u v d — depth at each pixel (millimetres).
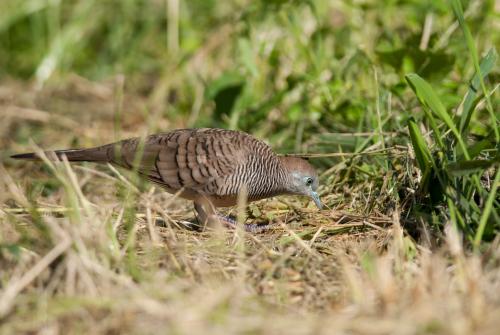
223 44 17000
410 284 8391
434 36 13773
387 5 14984
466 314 7500
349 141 12805
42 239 9016
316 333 7242
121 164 11375
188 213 12266
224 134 11680
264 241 10344
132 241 9297
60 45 19312
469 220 9617
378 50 13047
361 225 10594
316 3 16406
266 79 15578
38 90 18703
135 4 20297
